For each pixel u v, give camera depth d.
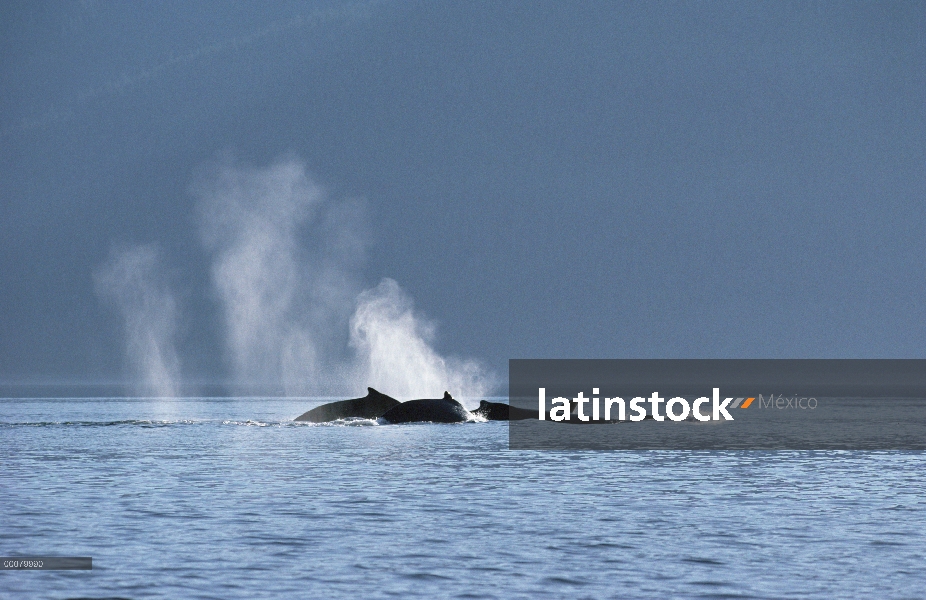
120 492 85.31
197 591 50.31
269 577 53.28
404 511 75.06
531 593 50.09
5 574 53.62
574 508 76.88
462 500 81.12
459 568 55.50
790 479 96.81
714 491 87.31
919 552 59.75
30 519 70.81
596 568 55.53
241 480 94.38
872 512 75.06
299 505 78.06
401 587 51.28
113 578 52.91
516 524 69.38
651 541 63.16
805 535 65.25
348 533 65.81
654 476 98.94
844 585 51.62
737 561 57.25
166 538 63.81
